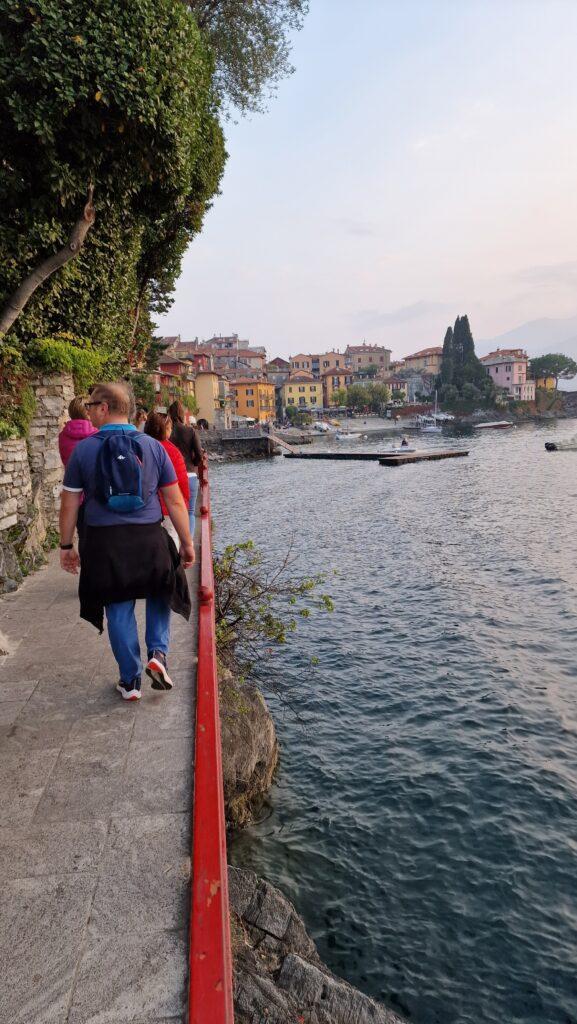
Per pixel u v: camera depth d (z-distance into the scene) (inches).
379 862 313.1
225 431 3275.1
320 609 705.6
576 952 261.0
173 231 770.2
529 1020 232.7
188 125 434.0
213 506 1583.4
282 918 234.4
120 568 145.5
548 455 2628.0
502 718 447.8
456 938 269.3
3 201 381.4
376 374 6791.3
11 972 87.0
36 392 382.0
